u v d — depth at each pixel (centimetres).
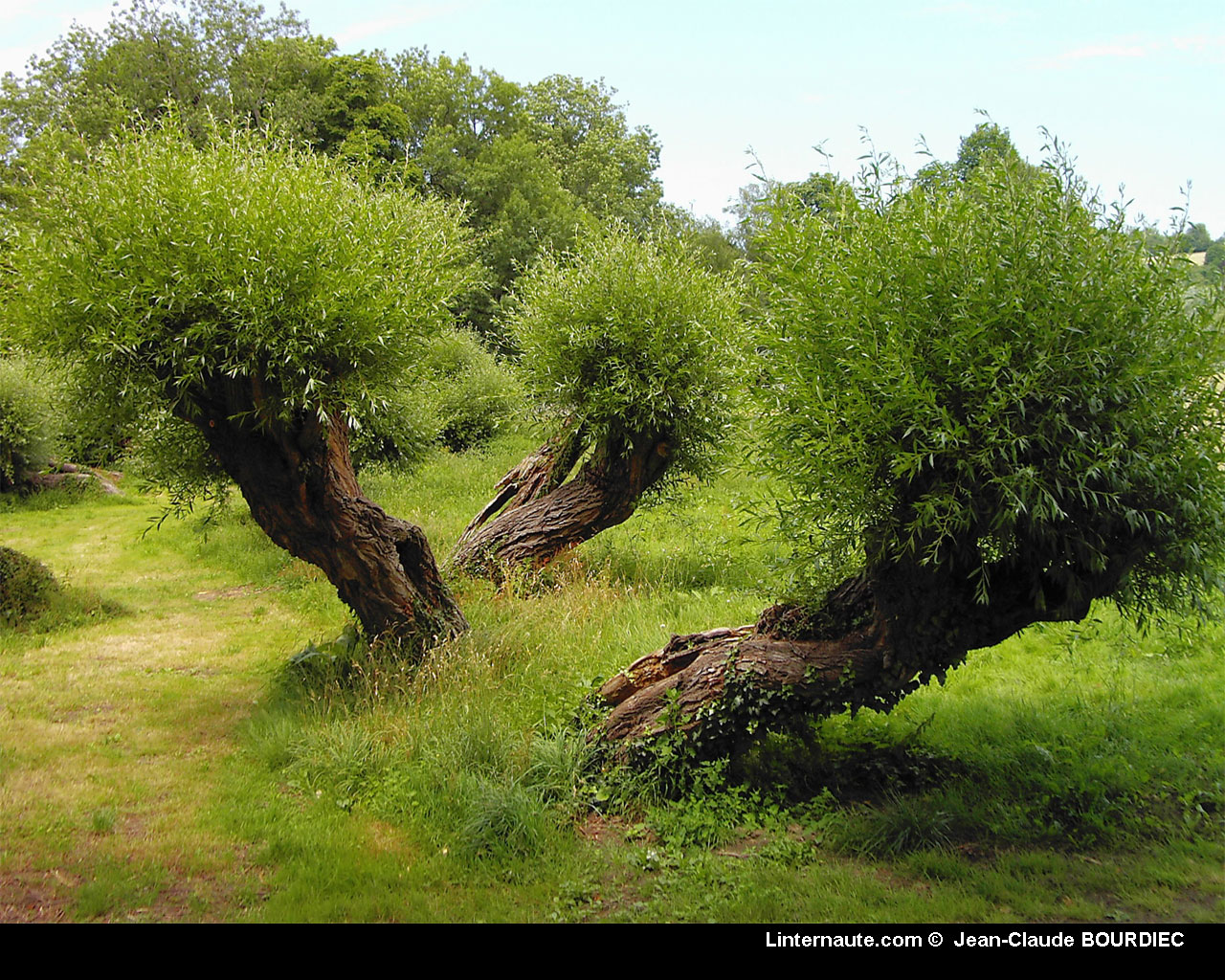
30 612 1087
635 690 634
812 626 588
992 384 452
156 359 655
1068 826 528
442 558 1182
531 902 467
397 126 3819
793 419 516
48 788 602
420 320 758
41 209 671
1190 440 469
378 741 645
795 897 463
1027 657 819
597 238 1132
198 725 748
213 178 676
